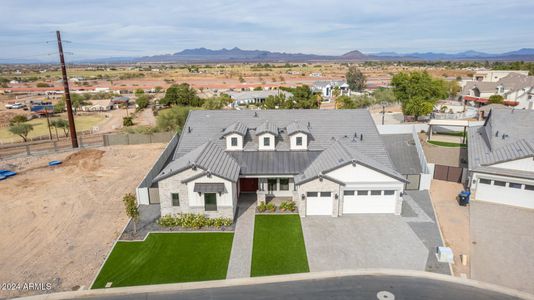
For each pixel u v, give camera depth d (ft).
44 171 136.56
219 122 120.98
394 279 67.05
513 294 62.64
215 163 93.56
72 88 507.71
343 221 90.17
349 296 62.13
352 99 294.66
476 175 100.68
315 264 71.87
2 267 72.13
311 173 93.15
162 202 89.45
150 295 62.95
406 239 81.46
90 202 105.70
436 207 98.27
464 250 76.84
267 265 71.67
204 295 62.69
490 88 281.54
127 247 79.05
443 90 270.05
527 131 111.86
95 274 69.36
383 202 93.76
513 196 97.71
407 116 238.68
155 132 190.49
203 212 89.81
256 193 107.34
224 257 74.69
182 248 78.33
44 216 96.32
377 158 105.40
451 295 62.39
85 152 159.12
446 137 177.78
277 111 124.88
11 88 525.34
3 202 105.91
